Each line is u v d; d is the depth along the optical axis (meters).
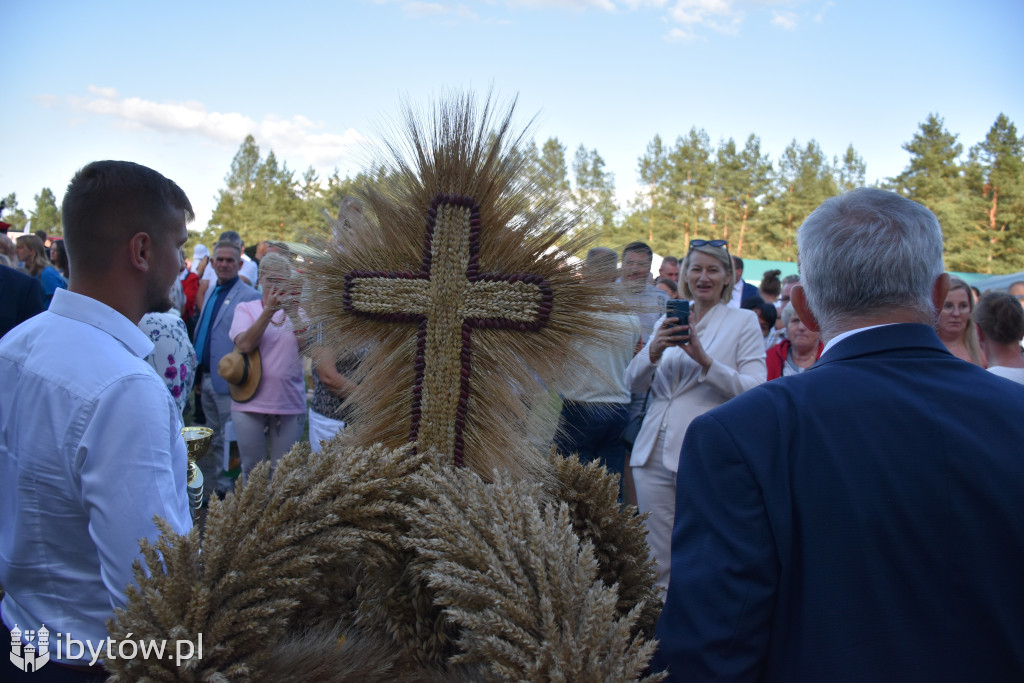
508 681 0.87
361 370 1.35
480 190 1.25
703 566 0.92
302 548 1.01
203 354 4.09
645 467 2.80
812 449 0.93
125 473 1.00
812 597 0.89
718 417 0.99
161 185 1.18
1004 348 2.58
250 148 38.38
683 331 2.55
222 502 1.00
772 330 5.35
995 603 0.86
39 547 1.06
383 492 1.10
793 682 0.89
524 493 1.09
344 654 1.04
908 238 0.99
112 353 1.07
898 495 0.89
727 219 40.41
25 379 1.07
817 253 1.05
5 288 2.97
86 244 1.11
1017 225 30.92
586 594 0.92
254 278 5.37
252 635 0.91
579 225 1.25
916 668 0.86
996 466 0.88
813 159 43.31
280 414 3.37
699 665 0.89
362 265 1.31
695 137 42.16
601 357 1.55
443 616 1.07
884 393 0.95
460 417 1.25
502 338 1.25
